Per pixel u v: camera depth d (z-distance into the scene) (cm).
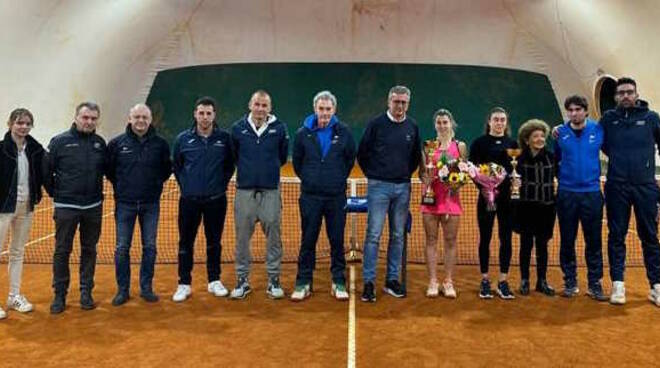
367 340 437
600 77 1655
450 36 1872
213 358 402
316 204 544
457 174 529
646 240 537
